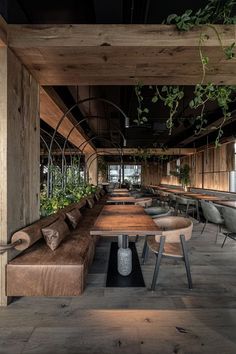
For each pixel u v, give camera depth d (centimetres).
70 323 209
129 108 629
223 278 303
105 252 406
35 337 192
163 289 272
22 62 264
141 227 262
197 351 176
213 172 873
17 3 273
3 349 179
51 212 351
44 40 234
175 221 322
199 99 279
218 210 488
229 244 460
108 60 257
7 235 236
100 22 275
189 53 245
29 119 289
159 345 182
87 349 179
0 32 222
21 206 268
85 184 761
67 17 304
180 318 217
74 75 292
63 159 536
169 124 321
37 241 282
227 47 233
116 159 1641
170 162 1495
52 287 226
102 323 209
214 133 775
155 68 274
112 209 411
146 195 895
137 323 209
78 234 324
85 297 254
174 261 364
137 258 374
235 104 509
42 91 332
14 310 229
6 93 236
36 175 311
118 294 261
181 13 298
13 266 228
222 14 238
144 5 289
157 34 233
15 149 254
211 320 214
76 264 227
